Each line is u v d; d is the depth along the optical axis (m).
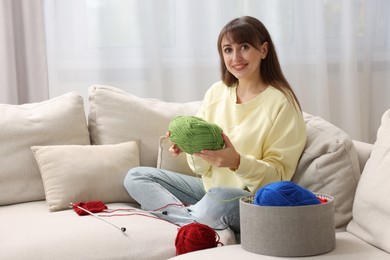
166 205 2.32
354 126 3.84
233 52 2.38
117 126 2.68
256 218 1.73
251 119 2.37
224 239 2.10
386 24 3.96
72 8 3.41
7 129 2.55
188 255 1.75
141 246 1.99
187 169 2.60
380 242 1.77
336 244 1.82
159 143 2.59
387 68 3.99
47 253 1.90
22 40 3.30
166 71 3.60
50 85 3.38
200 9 3.60
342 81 3.85
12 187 2.50
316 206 1.71
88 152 2.52
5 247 1.92
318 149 2.26
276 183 1.77
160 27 3.54
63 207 2.38
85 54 3.46
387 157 1.85
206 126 2.03
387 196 1.76
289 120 2.32
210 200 2.21
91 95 2.76
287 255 1.69
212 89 2.59
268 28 3.71
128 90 3.53
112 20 3.48
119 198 2.50
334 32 3.85
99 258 1.92
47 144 2.59
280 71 2.45
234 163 2.14
